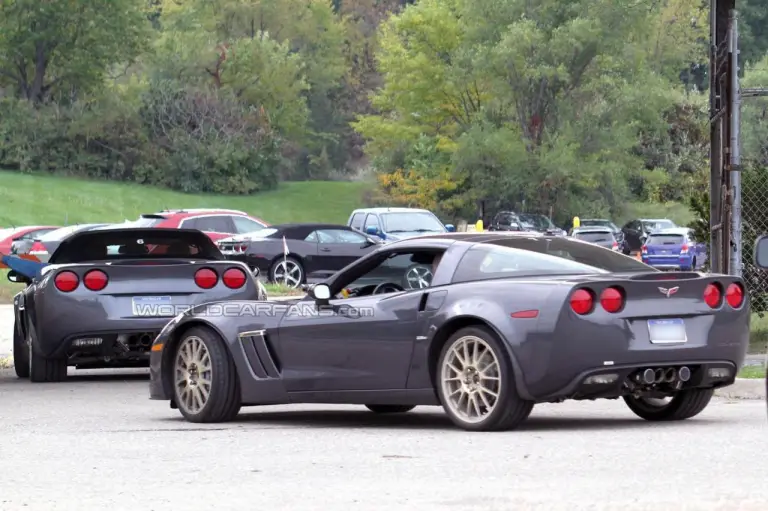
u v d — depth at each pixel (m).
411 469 14.12
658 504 11.44
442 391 17.84
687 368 17.61
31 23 180.50
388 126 162.75
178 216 68.25
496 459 14.76
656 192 163.50
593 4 149.25
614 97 150.75
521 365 17.03
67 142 170.75
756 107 129.62
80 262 27.11
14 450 16.44
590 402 22.19
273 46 194.12
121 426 19.39
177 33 185.38
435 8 157.12
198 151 172.75
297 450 16.03
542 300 17.03
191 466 14.70
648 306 17.31
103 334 26.09
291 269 62.81
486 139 148.25
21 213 144.38
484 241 18.48
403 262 18.98
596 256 18.39
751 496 11.83
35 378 27.75
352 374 18.78
